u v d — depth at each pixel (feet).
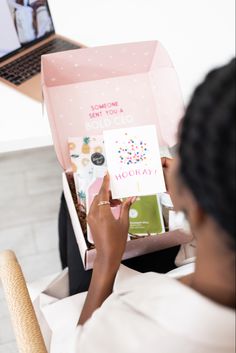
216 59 3.50
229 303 1.31
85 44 3.55
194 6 3.78
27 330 2.06
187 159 1.07
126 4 3.75
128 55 2.81
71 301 2.68
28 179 5.49
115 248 2.19
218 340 1.25
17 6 3.32
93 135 2.92
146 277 1.83
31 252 4.99
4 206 5.26
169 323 1.32
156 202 2.72
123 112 2.99
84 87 2.96
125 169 2.63
